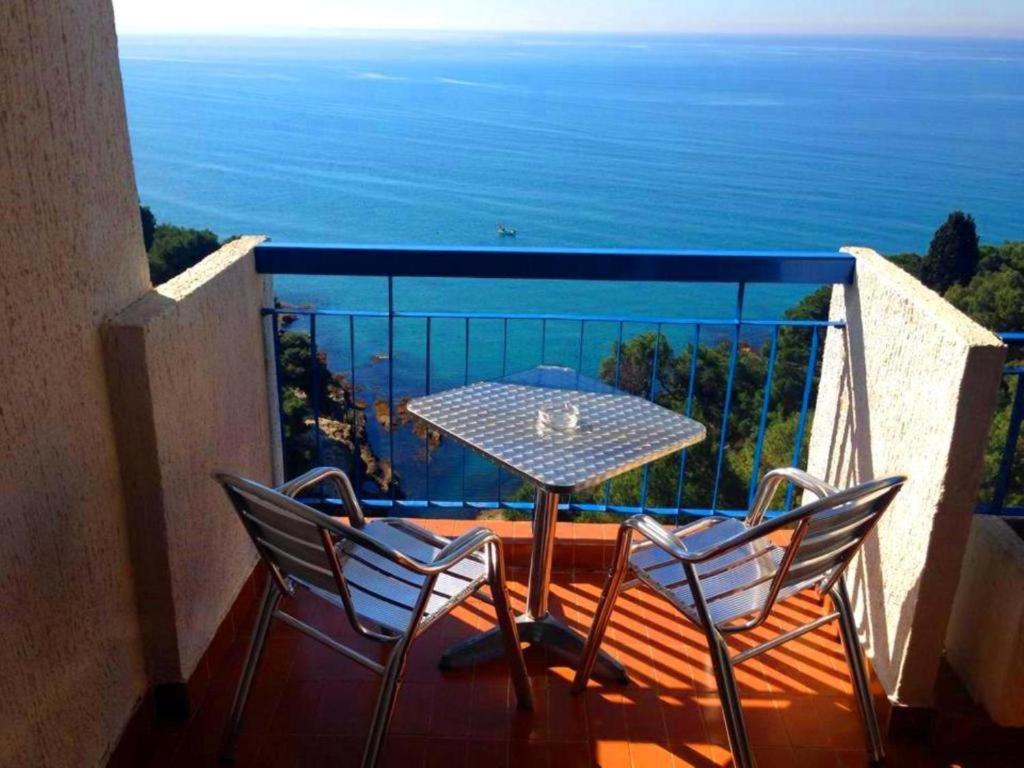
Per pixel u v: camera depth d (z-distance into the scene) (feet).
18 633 5.15
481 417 7.79
